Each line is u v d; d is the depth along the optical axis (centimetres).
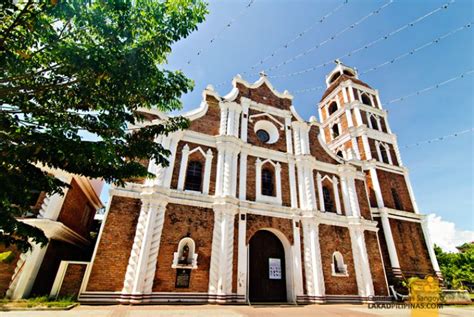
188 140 1708
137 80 612
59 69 572
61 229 1365
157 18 628
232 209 1566
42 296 1200
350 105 2994
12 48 548
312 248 1708
